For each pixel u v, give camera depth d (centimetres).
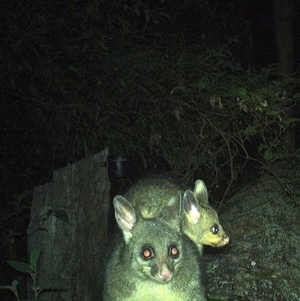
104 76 97
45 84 96
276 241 82
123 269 58
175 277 58
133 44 100
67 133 97
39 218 73
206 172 98
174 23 125
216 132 92
